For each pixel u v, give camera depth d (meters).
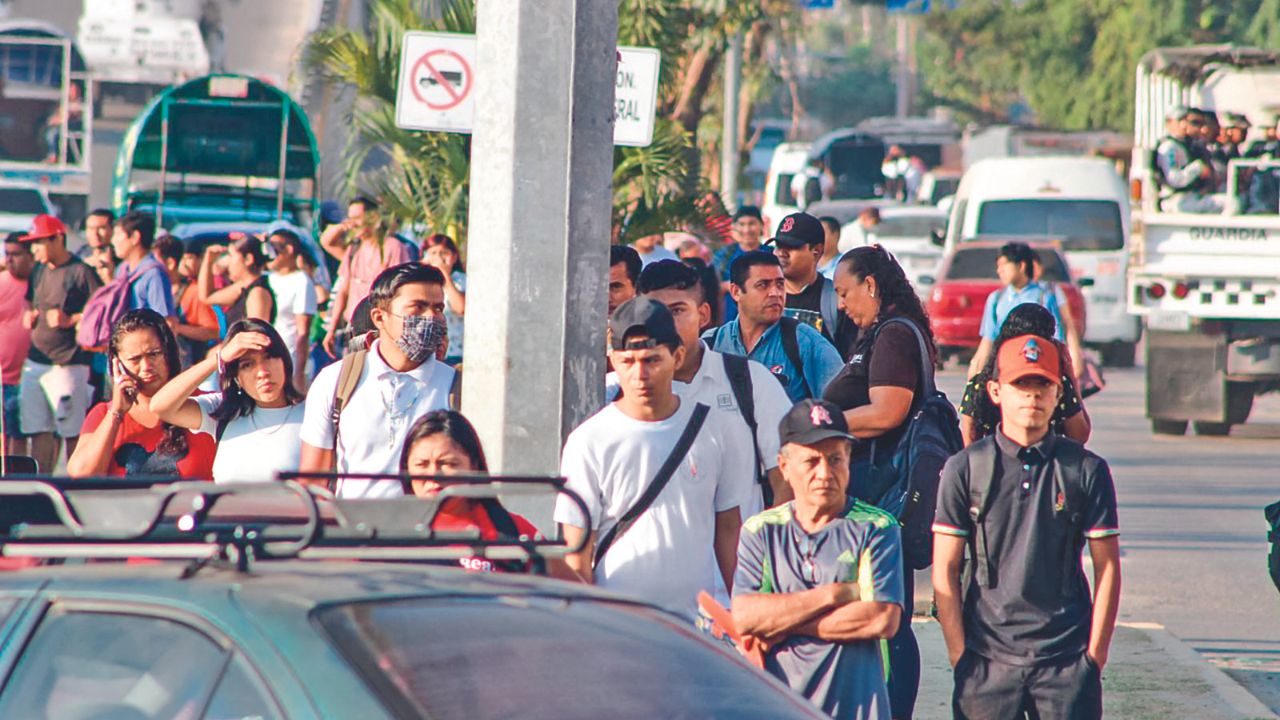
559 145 22.34
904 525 23.86
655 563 19.75
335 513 14.09
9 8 134.88
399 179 52.81
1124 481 52.53
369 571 13.02
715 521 20.77
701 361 21.53
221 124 79.00
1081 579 19.36
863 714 18.66
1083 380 48.41
